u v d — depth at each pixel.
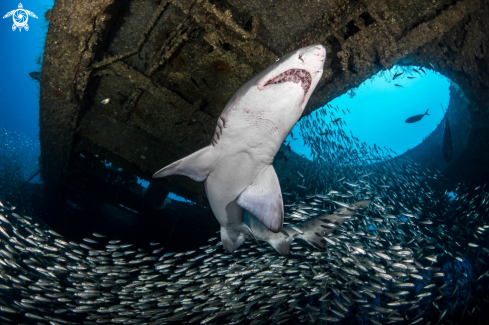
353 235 6.12
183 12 4.77
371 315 6.58
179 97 5.99
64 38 4.68
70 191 11.05
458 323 7.23
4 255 5.45
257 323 5.71
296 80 2.92
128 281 6.61
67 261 6.62
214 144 3.62
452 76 7.77
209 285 5.93
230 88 5.91
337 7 4.89
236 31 4.81
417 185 12.06
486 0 5.26
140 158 7.20
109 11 4.51
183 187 8.00
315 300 6.89
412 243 8.47
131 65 5.60
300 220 7.54
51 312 6.15
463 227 9.10
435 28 5.11
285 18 4.99
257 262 6.38
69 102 5.78
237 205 4.48
